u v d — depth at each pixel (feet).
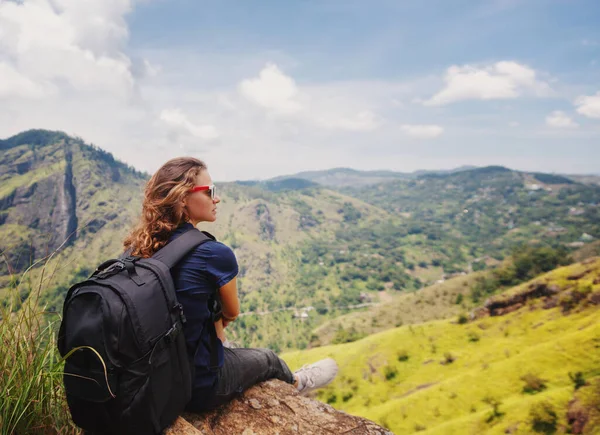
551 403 167.53
